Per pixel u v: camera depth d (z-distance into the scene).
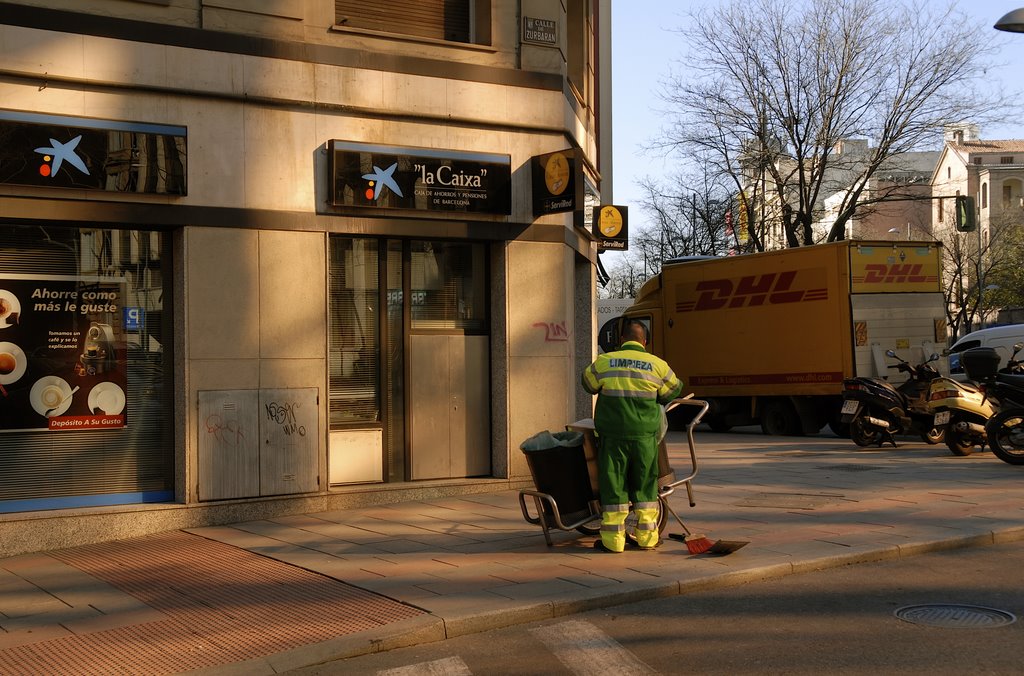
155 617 6.95
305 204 11.04
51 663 5.98
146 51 10.16
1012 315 53.81
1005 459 14.06
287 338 10.91
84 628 6.73
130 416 10.34
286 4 10.98
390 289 11.95
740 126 35.00
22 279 9.85
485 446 12.46
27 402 9.84
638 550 8.62
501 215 12.18
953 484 12.09
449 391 12.23
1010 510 10.12
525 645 6.20
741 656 5.79
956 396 15.28
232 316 10.61
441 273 12.26
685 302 22.50
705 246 51.38
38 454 9.88
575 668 5.70
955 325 56.91
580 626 6.55
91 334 10.17
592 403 16.06
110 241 10.30
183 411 10.38
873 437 17.48
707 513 10.42
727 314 21.44
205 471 10.42
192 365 10.39
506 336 12.28
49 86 9.70
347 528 10.09
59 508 9.93
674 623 6.57
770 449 17.59
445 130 11.86
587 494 9.00
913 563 8.17
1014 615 6.48
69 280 10.08
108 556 9.16
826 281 19.25
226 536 9.86
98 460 10.16
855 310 18.88
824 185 50.34
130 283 10.38
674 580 7.39
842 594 7.19
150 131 10.16
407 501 11.69
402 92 11.57
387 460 11.82
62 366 10.02
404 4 12.04
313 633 6.36
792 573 7.86
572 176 11.90
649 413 8.52
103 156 9.90
